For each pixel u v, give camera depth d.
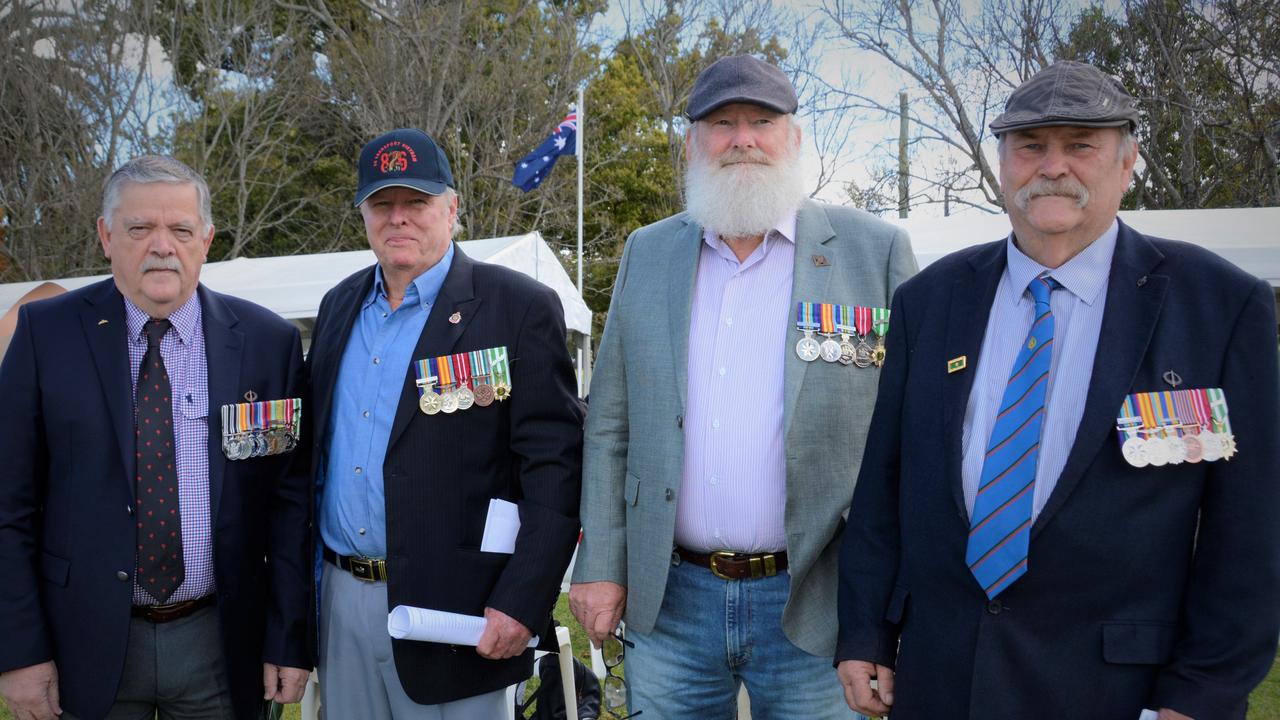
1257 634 1.40
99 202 17.22
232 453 2.20
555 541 2.20
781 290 2.15
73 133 17.27
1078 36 12.98
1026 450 1.54
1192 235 6.52
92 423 2.09
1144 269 1.55
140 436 2.12
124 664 2.06
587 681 3.22
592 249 19.42
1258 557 1.41
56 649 2.08
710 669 2.17
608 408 2.32
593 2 19.09
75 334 2.15
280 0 18.55
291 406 2.34
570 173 18.72
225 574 2.18
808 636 2.05
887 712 1.80
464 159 18.34
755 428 2.07
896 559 1.82
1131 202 12.94
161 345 2.19
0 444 2.08
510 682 2.23
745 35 18.16
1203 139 12.62
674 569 2.18
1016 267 1.65
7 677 2.04
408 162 2.28
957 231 7.16
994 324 1.67
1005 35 13.27
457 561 2.18
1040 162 1.56
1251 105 12.03
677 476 2.12
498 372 2.26
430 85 18.30
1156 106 12.44
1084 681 1.48
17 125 17.16
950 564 1.62
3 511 2.06
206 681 2.20
